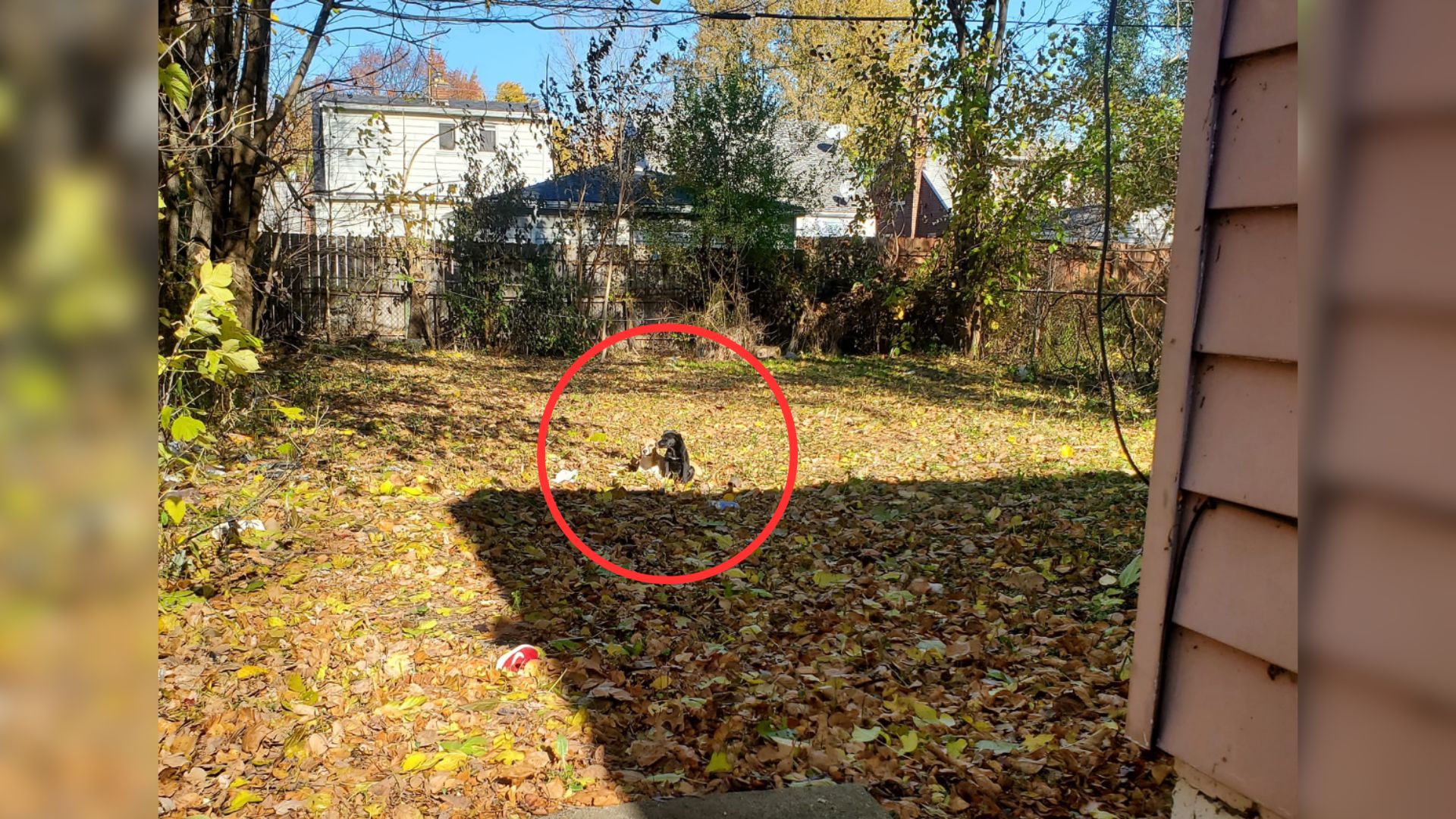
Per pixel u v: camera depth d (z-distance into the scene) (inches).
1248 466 52.2
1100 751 136.9
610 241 718.5
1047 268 619.8
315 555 211.6
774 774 130.7
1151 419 439.5
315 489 260.5
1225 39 53.1
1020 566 223.9
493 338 692.1
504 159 716.7
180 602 171.8
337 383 466.9
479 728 140.1
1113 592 201.6
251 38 462.6
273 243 585.9
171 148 214.5
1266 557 51.9
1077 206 620.1
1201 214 54.5
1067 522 257.9
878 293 758.5
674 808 114.3
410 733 137.2
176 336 143.4
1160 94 566.6
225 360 141.3
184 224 422.6
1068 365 578.2
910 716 149.9
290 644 164.4
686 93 730.2
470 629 180.1
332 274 663.1
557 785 123.3
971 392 540.4
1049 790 126.6
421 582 203.0
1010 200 618.5
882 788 128.0
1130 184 559.5
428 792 122.0
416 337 684.7
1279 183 49.7
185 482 227.3
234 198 495.5
